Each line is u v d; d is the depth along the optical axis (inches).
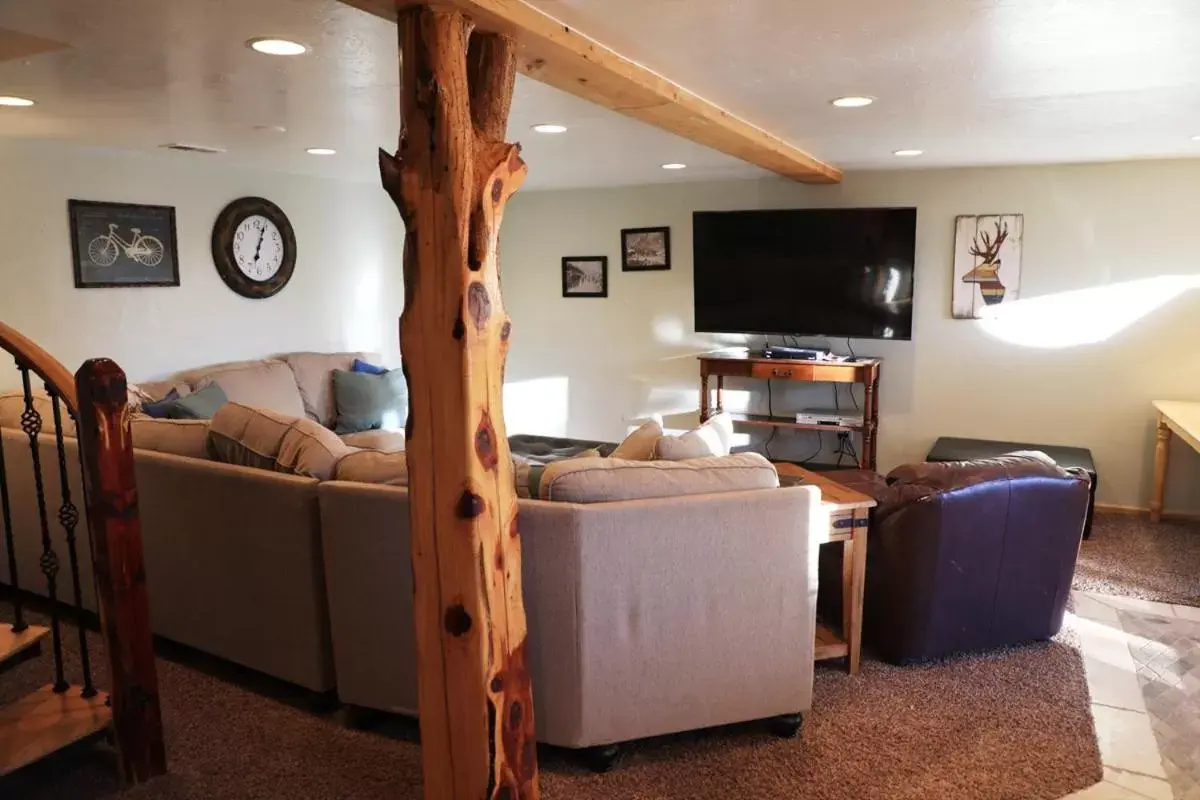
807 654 102.0
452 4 67.9
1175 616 140.3
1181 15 79.4
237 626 114.0
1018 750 100.7
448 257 70.1
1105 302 197.8
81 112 134.0
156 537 120.4
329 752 100.2
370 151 177.5
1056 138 157.5
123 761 92.9
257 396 196.9
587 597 92.7
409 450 73.4
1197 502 194.2
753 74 104.5
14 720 93.6
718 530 96.0
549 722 95.4
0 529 143.6
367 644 102.1
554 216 254.8
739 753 100.2
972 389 211.5
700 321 227.1
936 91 114.5
